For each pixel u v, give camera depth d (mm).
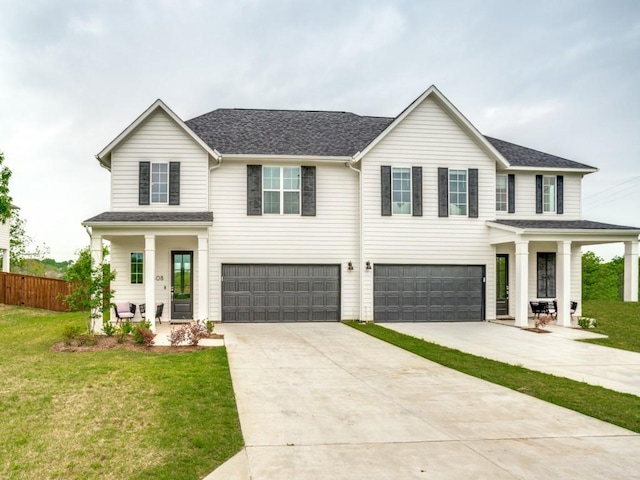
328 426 6504
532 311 18844
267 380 9102
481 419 6902
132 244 17234
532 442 5996
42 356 10867
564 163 20234
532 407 7539
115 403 7301
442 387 8766
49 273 41156
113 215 15930
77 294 12883
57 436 5996
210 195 17688
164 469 5082
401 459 5402
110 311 16828
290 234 18125
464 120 18234
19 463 5234
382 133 17906
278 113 22344
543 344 13727
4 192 20609
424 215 18406
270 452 5574
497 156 18609
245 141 18922
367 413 7113
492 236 18578
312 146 18953
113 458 5367
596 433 6359
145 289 15859
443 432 6324
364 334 15203
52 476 4938
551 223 18547
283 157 17828
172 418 6641
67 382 8492
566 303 17188
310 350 12344
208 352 11516
